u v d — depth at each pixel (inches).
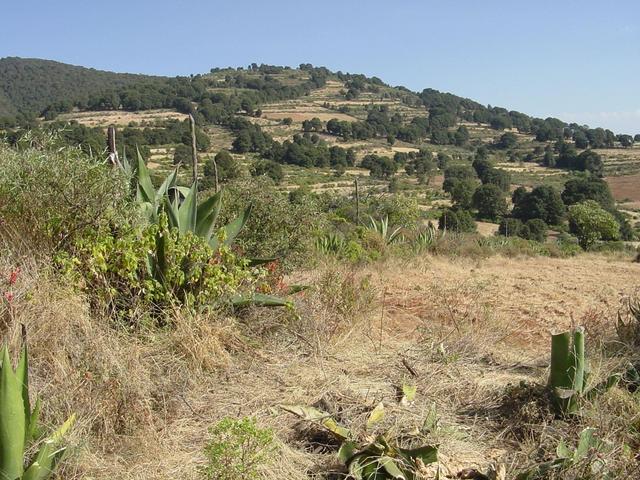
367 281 265.7
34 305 160.9
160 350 173.0
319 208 316.5
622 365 183.3
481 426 155.6
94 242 191.2
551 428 145.6
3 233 191.8
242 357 185.9
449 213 1454.2
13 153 197.8
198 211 223.3
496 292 380.2
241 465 117.5
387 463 128.0
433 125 5191.9
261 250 271.1
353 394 164.9
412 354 203.9
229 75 6259.8
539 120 5802.2
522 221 2070.6
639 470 126.6
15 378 107.7
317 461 135.5
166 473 125.6
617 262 787.4
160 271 190.5
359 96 6397.6
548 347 237.6
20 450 108.7
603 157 4439.0
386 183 2623.0
